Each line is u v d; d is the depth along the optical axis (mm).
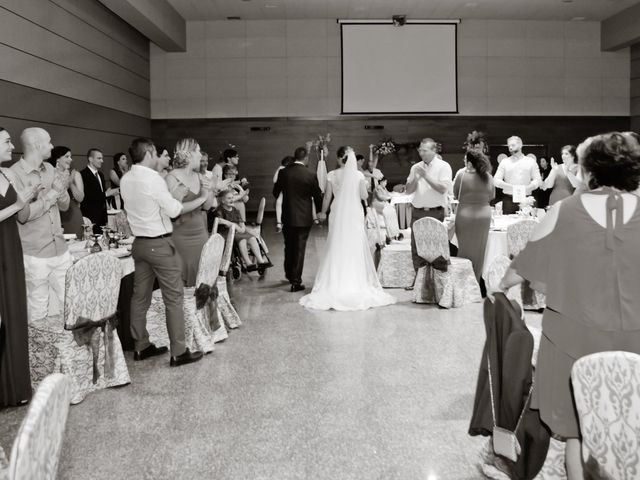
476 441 3305
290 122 17484
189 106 17422
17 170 4203
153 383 4309
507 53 17469
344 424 3561
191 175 5070
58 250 4477
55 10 10438
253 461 3119
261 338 5453
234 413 3746
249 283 8133
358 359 4793
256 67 17391
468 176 6758
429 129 17469
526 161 8320
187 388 4199
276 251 11266
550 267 2258
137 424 3598
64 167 6910
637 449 1794
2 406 3869
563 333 2221
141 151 4562
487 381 2707
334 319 6105
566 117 17672
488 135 17562
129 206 4566
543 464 2613
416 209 7250
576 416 2197
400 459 3117
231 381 4328
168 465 3088
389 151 17203
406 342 5246
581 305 2166
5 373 3824
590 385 1863
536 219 7031
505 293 2641
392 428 3492
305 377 4391
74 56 11289
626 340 2133
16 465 1263
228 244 5676
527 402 2514
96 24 12531
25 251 4301
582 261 2160
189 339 4871
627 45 16844
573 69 17609
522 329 2557
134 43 15523
